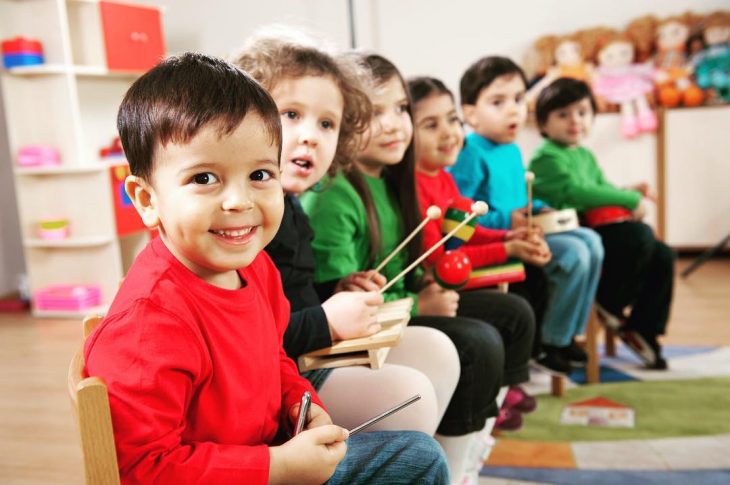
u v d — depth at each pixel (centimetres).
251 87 65
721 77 308
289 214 102
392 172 131
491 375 111
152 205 65
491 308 134
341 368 93
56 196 297
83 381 54
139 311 61
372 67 124
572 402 172
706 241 314
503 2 339
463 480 113
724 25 309
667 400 170
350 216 113
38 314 290
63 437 168
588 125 202
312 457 63
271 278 82
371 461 74
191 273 66
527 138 327
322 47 110
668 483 130
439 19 347
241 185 63
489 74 175
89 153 322
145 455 58
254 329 70
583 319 174
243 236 64
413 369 93
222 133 61
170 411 60
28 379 211
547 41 329
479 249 146
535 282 162
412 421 87
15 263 332
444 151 151
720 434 150
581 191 193
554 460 141
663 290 188
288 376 80
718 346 208
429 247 135
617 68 320
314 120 102
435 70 352
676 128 310
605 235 192
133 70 313
